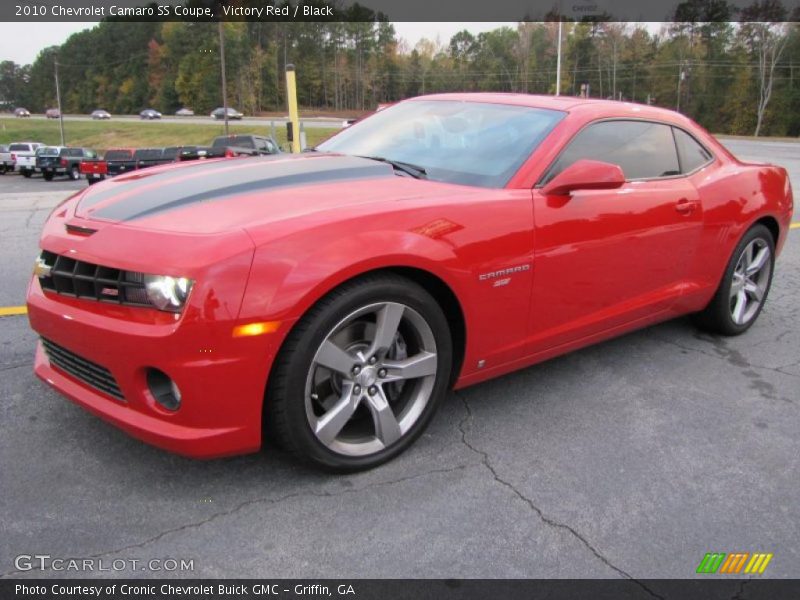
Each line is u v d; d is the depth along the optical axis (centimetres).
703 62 9400
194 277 217
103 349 232
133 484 254
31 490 247
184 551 219
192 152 2395
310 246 232
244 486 255
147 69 12219
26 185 3228
